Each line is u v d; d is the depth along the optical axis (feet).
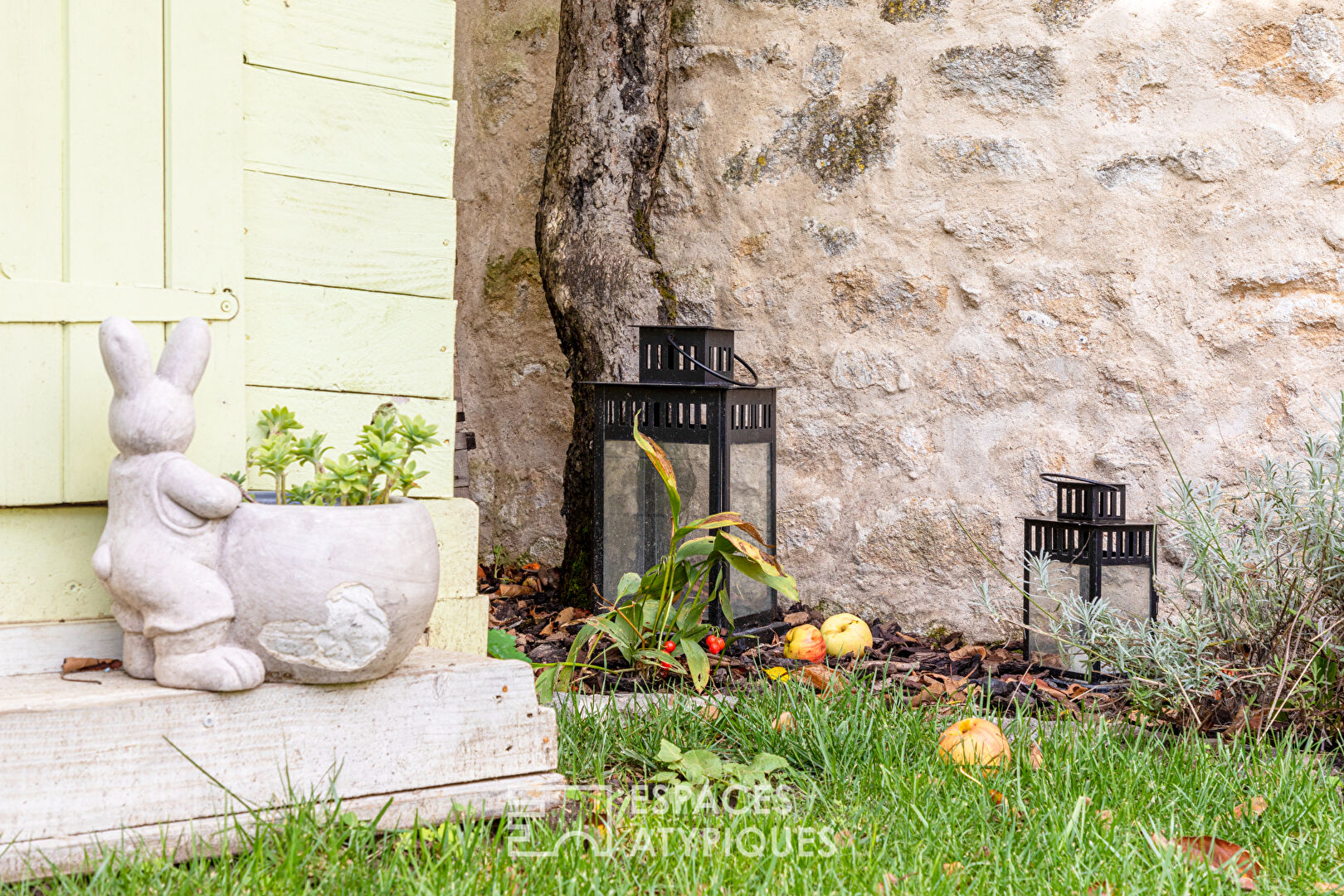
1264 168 11.48
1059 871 6.05
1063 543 10.87
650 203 14.94
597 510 12.02
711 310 14.46
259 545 5.94
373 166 7.76
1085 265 12.34
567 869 5.75
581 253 14.65
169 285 6.86
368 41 7.70
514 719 6.81
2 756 5.39
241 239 7.11
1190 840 6.36
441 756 6.55
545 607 14.60
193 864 5.56
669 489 10.61
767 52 14.11
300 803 5.94
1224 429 11.62
